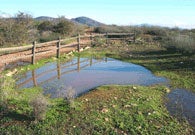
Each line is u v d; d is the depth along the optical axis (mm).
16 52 19969
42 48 22219
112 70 16859
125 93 11234
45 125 7953
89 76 14961
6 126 7871
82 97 10508
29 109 8750
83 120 8383
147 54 22172
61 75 14922
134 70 16891
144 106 9844
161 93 11828
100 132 7840
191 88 12812
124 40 30391
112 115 8875
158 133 8008
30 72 15250
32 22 27484
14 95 9906
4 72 14125
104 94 10961
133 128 8156
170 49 23000
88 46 26375
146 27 37531
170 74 15477
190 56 19609
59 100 9977
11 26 21875
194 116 9430
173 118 9117
